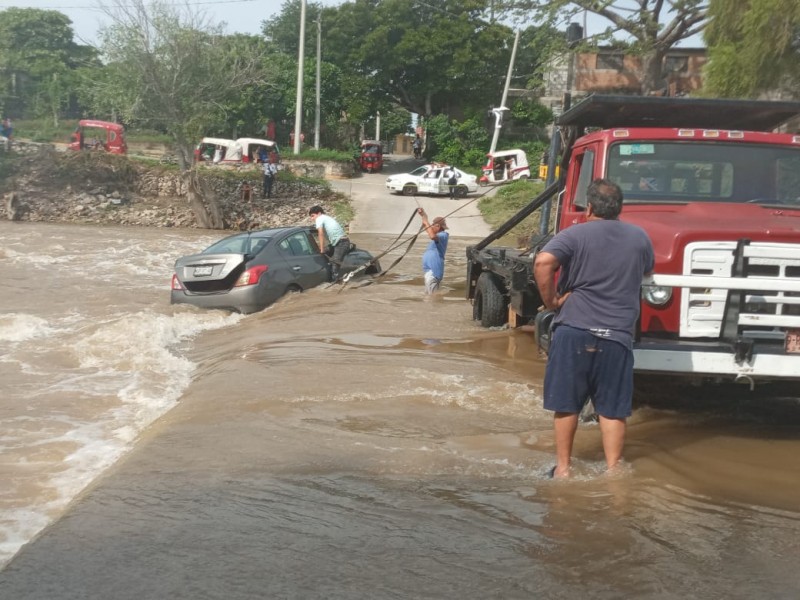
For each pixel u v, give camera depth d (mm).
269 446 5086
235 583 3145
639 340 5227
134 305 12945
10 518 4293
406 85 53500
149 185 35875
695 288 5254
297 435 5336
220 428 5516
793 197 6496
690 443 5320
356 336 9266
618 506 4059
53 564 3318
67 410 6656
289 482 4387
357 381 6926
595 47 36000
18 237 26000
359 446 5090
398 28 51750
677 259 5289
